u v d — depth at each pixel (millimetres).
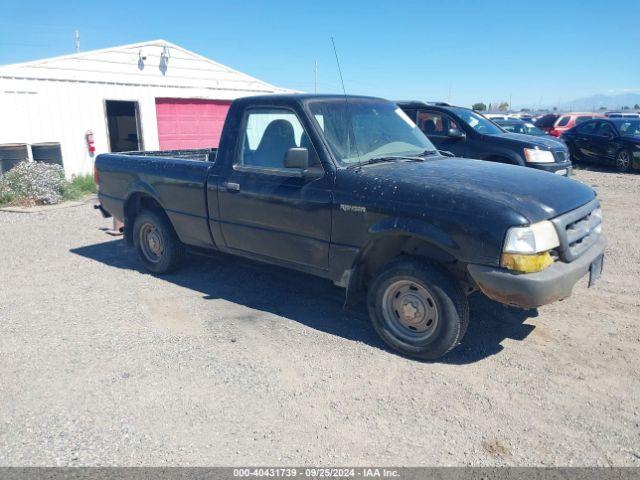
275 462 2908
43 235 8203
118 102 15516
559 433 3139
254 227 4875
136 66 15125
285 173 4590
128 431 3178
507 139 9680
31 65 12750
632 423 3227
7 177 10922
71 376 3807
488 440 3084
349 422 3262
